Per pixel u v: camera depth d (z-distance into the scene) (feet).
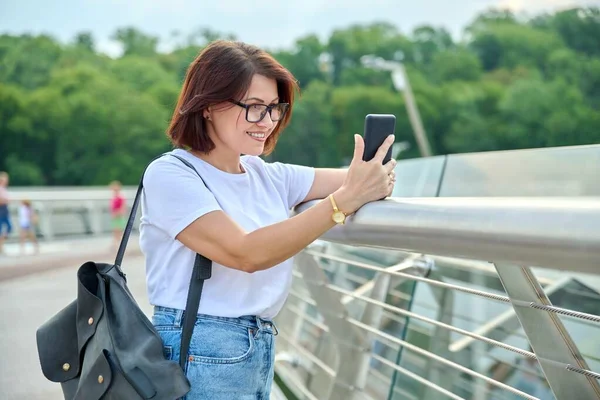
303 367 12.32
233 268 5.29
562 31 276.41
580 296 7.35
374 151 5.32
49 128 239.30
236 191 5.79
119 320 5.25
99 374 5.12
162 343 5.20
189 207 5.30
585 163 8.20
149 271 5.71
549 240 3.54
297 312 13.43
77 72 247.70
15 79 264.93
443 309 9.04
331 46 291.99
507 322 8.13
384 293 8.82
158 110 245.65
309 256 8.62
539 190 8.84
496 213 3.89
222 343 5.41
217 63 5.48
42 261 41.14
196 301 5.41
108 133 242.78
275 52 292.40
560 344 4.43
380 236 5.03
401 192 12.19
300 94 5.88
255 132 5.59
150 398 4.92
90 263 5.47
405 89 91.81
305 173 6.55
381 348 9.75
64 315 5.73
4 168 235.81
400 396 9.18
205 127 5.71
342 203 5.14
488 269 8.54
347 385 8.38
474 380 8.32
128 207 72.08
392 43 289.12
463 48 284.41
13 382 15.15
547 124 237.66
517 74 262.26
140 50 302.04
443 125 251.19
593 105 252.83
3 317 22.63
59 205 59.62
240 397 5.50
